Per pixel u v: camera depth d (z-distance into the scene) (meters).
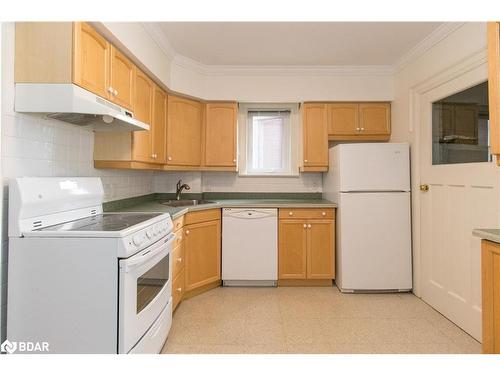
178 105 3.11
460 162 2.34
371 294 2.97
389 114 3.44
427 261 2.73
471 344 2.05
